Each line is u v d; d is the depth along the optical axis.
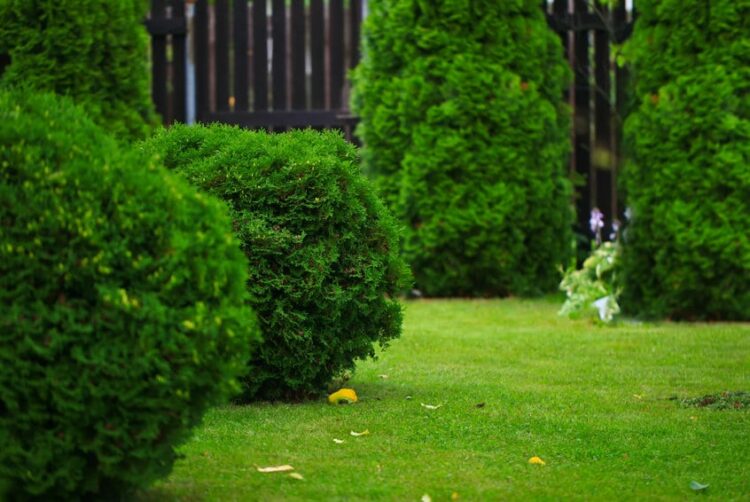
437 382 7.75
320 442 5.86
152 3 14.47
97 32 11.95
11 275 4.14
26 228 4.17
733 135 11.09
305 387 7.05
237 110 14.74
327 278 6.88
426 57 13.23
